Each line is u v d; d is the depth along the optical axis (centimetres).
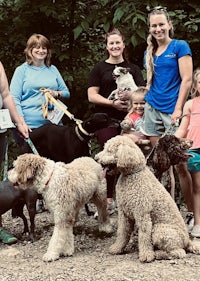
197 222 270
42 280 211
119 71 301
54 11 405
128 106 301
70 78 413
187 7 389
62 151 309
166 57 271
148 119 279
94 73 314
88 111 429
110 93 311
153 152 250
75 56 436
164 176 258
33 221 268
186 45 269
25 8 415
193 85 281
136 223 231
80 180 243
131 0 378
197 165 267
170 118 273
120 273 215
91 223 299
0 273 221
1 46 434
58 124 325
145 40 376
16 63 433
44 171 237
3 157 274
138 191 227
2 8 424
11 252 250
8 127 260
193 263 224
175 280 206
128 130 283
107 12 404
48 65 333
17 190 262
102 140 306
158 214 231
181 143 245
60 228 239
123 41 316
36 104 324
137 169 229
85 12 431
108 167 232
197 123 271
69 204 238
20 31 425
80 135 302
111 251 242
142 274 213
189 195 282
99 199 269
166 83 274
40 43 323
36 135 314
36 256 244
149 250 229
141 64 412
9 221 309
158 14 269
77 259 236
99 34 440
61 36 440
